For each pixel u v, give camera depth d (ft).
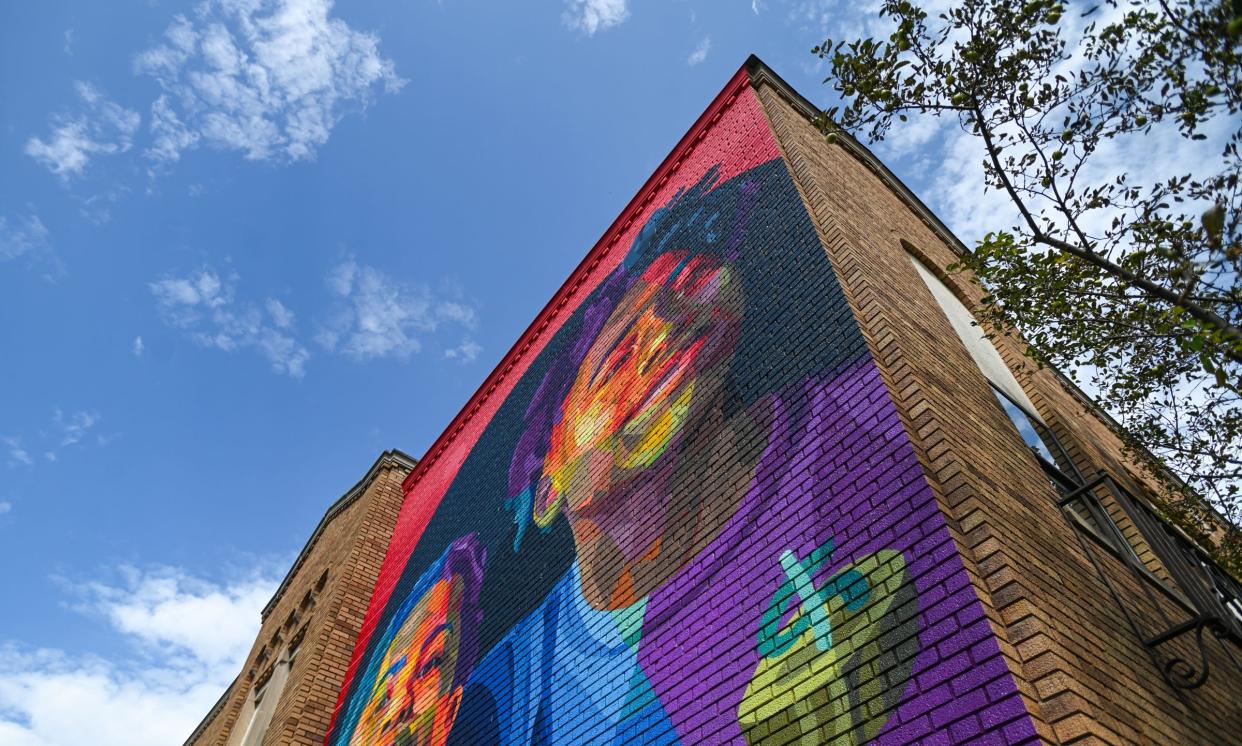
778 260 23.45
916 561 14.06
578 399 31.40
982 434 17.92
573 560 25.34
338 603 43.16
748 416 20.74
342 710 37.70
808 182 24.53
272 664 48.78
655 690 18.29
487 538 33.50
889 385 17.19
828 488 16.88
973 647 12.34
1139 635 15.37
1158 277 16.58
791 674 15.12
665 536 21.38
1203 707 15.34
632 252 33.88
